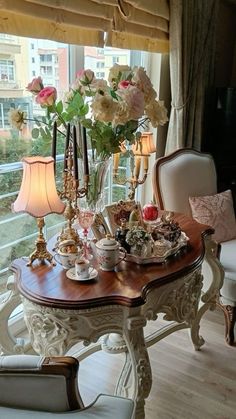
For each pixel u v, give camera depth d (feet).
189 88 10.20
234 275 7.39
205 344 7.70
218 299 7.67
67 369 3.74
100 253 5.12
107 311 4.73
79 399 3.92
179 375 6.88
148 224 6.16
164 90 10.51
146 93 5.32
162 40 9.39
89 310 4.55
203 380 6.78
